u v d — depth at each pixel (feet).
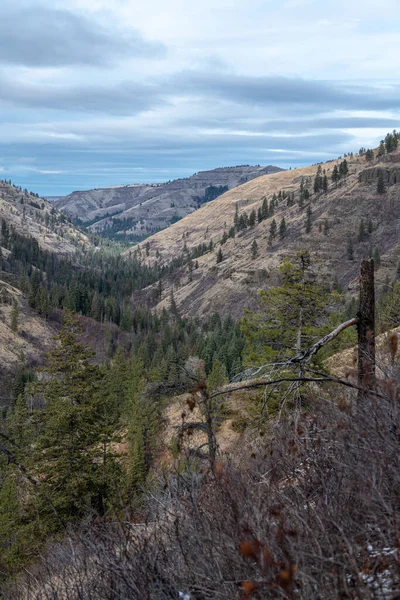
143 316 480.64
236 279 626.23
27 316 414.62
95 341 413.80
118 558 9.62
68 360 63.62
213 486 10.55
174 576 8.31
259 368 19.34
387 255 559.79
